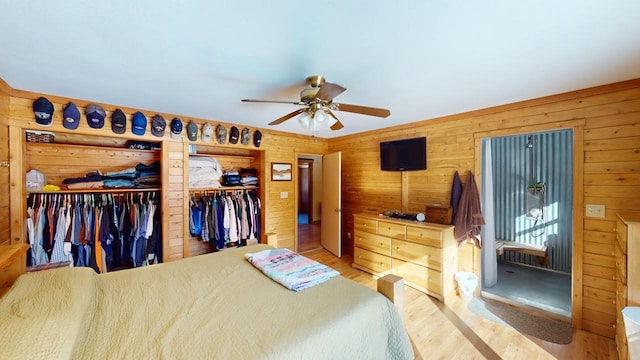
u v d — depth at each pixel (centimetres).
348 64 178
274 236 273
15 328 96
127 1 114
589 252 231
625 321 151
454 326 244
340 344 126
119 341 115
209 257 230
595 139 227
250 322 131
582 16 124
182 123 337
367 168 435
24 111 239
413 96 247
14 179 238
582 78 204
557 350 210
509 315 263
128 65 180
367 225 378
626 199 214
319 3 115
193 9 120
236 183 416
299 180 839
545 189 388
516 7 118
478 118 300
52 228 273
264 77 200
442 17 126
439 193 338
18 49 157
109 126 283
